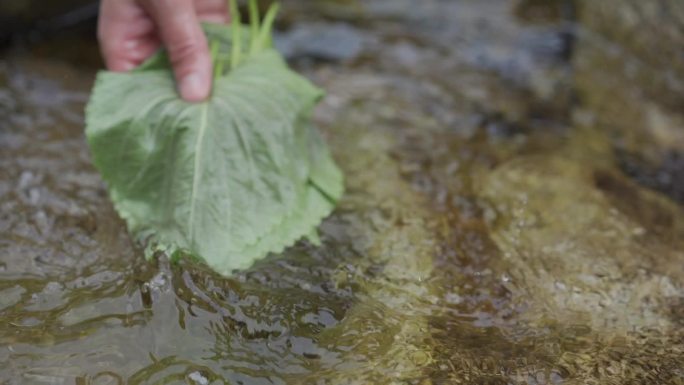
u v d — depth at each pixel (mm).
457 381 982
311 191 1056
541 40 1400
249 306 1014
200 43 1038
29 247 1055
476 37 1401
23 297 1018
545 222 1106
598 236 1096
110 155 1034
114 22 1061
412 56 1354
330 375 983
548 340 1013
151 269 1021
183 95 1037
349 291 1033
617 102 1313
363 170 1150
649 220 1123
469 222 1103
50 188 1108
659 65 1332
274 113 1046
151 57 1056
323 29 1394
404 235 1083
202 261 1019
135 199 1038
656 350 1009
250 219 1028
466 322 1022
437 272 1056
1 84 1240
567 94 1315
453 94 1290
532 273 1061
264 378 980
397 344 1002
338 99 1254
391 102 1260
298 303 1020
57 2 1348
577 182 1157
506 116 1264
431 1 1518
